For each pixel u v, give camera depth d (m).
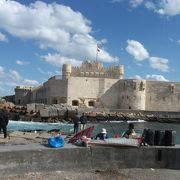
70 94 102.25
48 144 15.88
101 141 16.69
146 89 104.75
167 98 104.19
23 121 75.94
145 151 16.48
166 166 16.52
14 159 14.14
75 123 28.28
